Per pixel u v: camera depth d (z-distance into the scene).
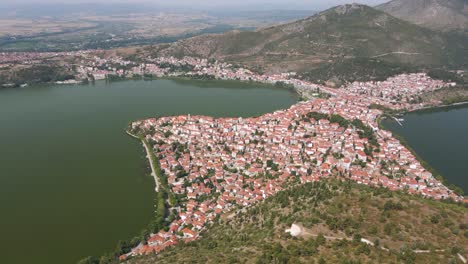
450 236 159.50
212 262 157.50
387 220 172.38
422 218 173.25
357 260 139.62
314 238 165.12
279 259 145.38
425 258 142.12
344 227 169.88
